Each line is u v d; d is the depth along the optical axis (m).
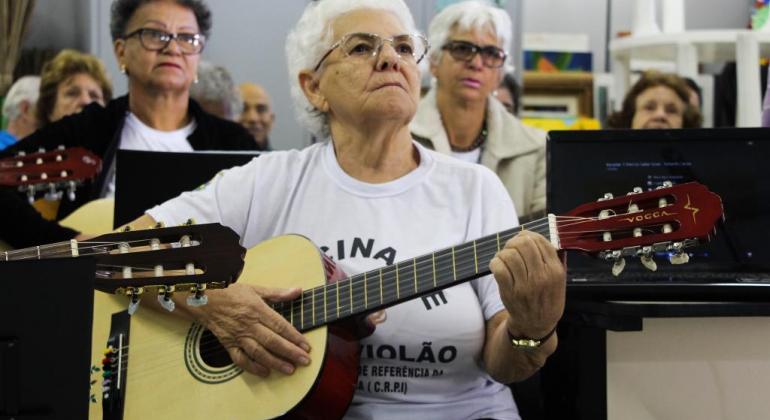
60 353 1.41
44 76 3.89
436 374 1.94
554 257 1.60
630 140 2.04
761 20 3.73
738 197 1.98
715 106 4.28
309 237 2.03
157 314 2.00
